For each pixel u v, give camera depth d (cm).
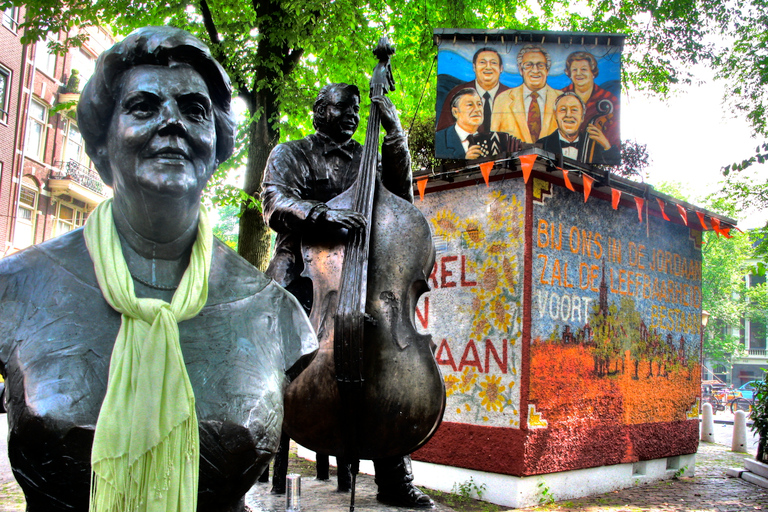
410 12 1207
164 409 120
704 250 3669
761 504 611
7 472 594
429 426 303
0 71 2142
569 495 603
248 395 129
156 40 125
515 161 582
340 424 303
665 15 1191
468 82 719
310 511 406
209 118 130
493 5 1294
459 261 634
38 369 119
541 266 597
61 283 127
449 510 510
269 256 1006
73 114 1034
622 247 696
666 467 746
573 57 721
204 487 128
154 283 133
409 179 370
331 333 307
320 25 1020
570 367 612
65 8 1168
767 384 873
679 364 763
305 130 1134
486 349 600
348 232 316
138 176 123
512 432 566
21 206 2336
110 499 114
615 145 713
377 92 361
